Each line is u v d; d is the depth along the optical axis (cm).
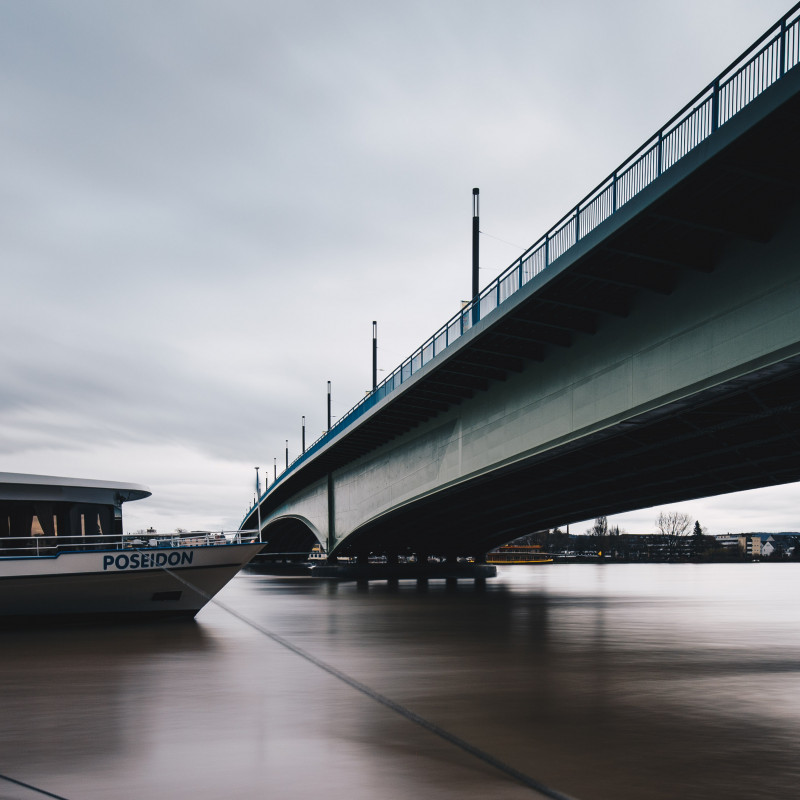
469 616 2953
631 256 2367
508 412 3631
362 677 1491
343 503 6662
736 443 3297
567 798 757
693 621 2700
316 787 794
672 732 1029
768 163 1908
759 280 2092
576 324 2964
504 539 7500
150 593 2678
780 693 1306
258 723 1095
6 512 2595
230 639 2195
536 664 1645
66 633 2395
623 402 2727
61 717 1147
